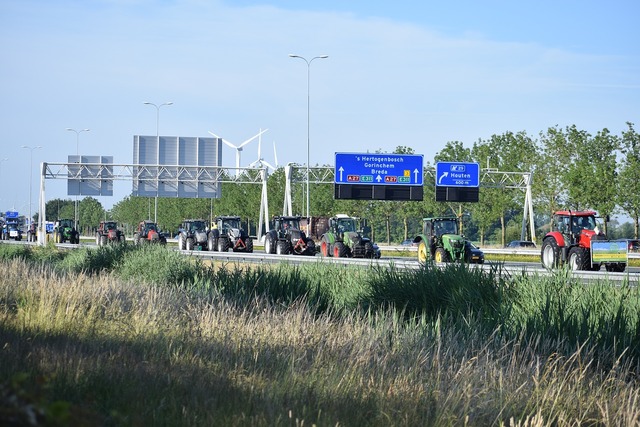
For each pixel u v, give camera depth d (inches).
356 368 394.0
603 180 2459.4
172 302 613.0
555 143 2775.6
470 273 667.4
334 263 880.3
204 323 508.4
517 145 3036.4
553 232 1480.1
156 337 468.1
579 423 336.5
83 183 2792.8
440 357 435.8
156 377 358.6
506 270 679.7
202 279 812.6
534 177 2842.0
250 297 692.7
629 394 389.7
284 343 455.5
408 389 363.3
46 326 493.7
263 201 2859.3
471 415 338.6
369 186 2384.4
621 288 577.9
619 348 474.3
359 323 536.1
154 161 2778.1
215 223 2405.3
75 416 158.7
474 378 384.5
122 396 324.5
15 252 1649.9
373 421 323.0
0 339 435.5
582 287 588.4
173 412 304.0
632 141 2416.3
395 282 698.2
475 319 566.6
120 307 579.2
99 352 414.6
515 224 4500.5
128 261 1054.4
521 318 543.2
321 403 334.3
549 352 458.9
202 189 2802.7
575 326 494.3
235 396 332.2
